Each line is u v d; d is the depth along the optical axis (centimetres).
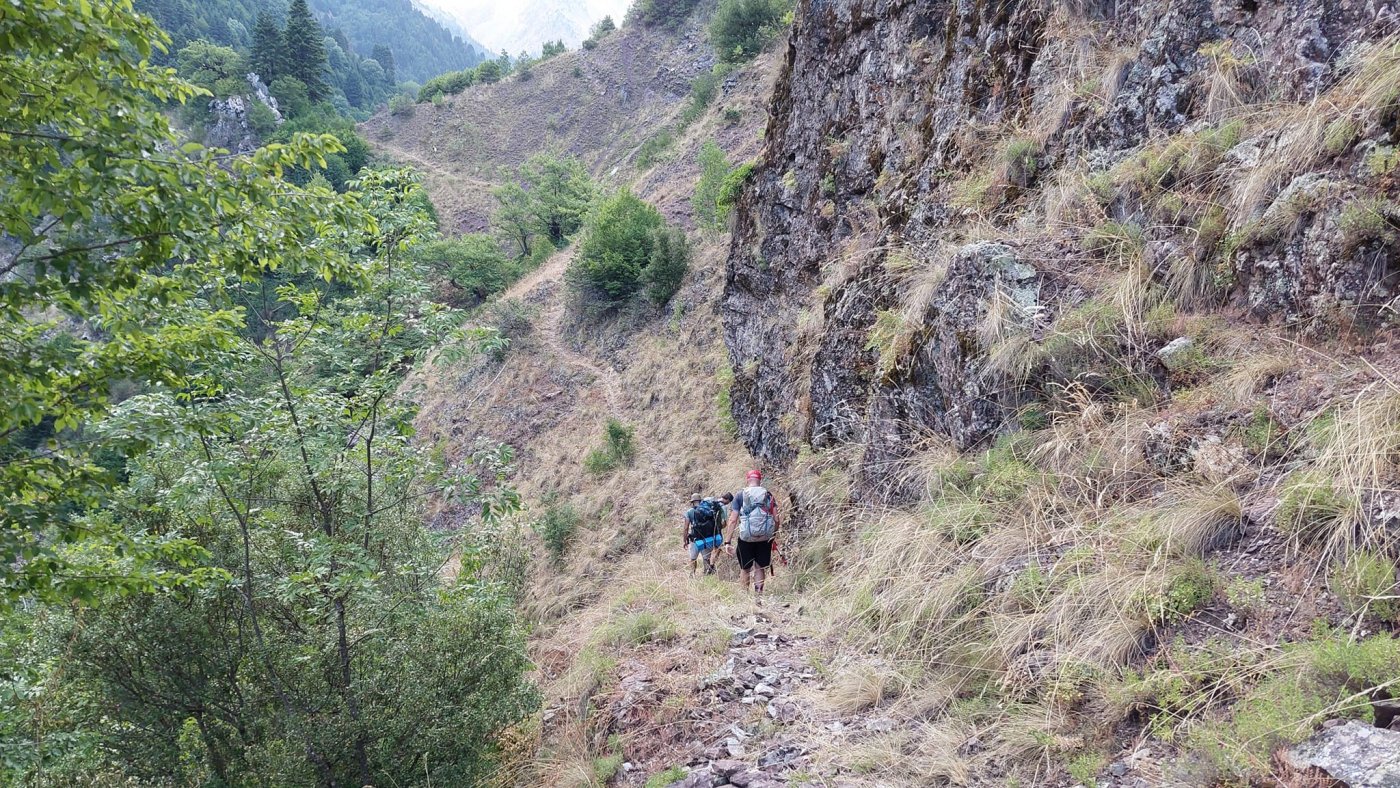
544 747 497
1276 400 341
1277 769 209
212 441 488
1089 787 248
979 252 552
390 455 552
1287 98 426
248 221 384
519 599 1397
